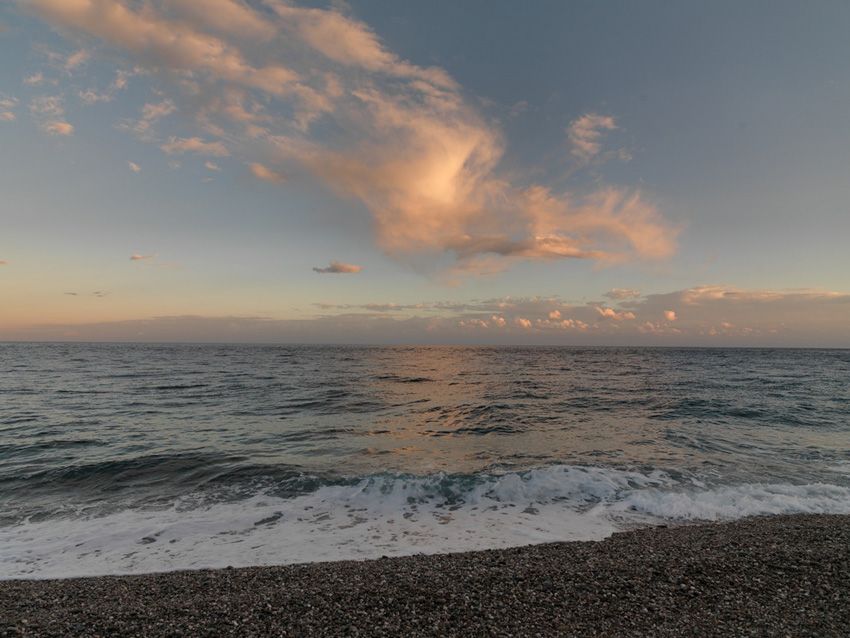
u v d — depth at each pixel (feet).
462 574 21.86
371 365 219.20
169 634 16.57
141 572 23.45
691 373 171.42
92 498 35.19
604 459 45.78
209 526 29.96
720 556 23.82
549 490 36.47
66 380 128.36
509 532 29.12
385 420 68.13
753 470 42.47
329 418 69.87
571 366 221.05
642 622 17.16
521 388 116.26
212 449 49.47
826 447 52.11
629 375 161.68
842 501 34.55
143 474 40.81
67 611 18.47
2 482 38.68
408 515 32.01
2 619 17.79
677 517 31.58
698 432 59.57
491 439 55.26
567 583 20.66
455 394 102.32
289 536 28.48
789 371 185.16
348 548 26.71
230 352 384.47
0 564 24.50
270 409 78.74
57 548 26.58
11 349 411.13
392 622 17.29
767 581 20.71
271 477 39.81
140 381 126.62
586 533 28.89
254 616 17.84
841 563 22.71
